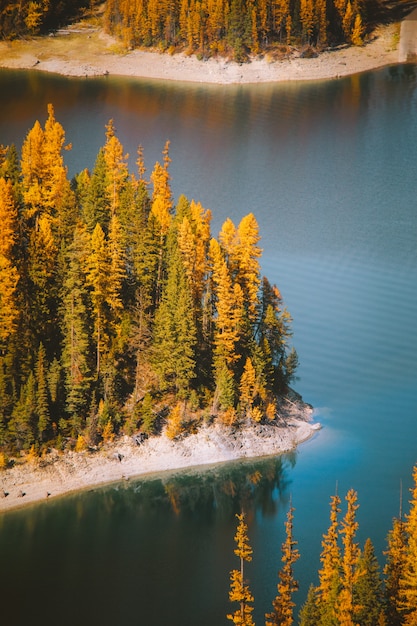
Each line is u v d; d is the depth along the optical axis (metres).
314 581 117.25
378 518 127.69
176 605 115.19
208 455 140.38
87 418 139.12
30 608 115.06
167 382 144.88
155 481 136.25
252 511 131.25
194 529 128.38
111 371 142.12
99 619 113.44
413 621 94.56
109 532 127.38
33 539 126.06
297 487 135.38
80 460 136.88
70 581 119.25
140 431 141.00
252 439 142.88
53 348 144.75
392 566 100.94
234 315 144.25
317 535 126.06
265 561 121.88
